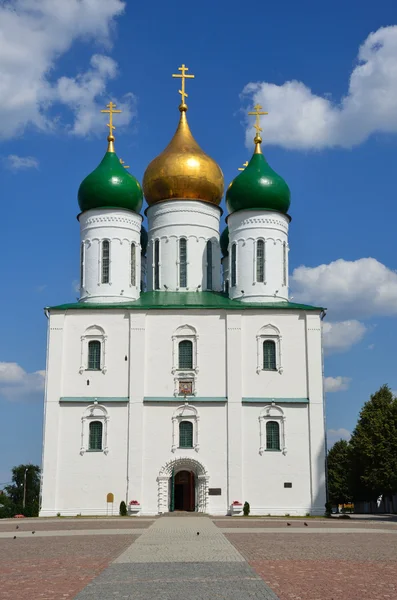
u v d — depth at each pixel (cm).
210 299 6556
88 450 5928
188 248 6894
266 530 3900
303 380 6125
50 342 6150
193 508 6144
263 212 6600
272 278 6512
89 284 6469
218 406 6034
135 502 5775
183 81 7400
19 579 1953
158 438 5959
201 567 2133
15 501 15988
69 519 5338
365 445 7000
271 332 6203
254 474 5909
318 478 5919
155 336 6178
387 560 2355
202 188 6994
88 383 6078
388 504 8375
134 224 6644
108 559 2391
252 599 1577
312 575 1978
